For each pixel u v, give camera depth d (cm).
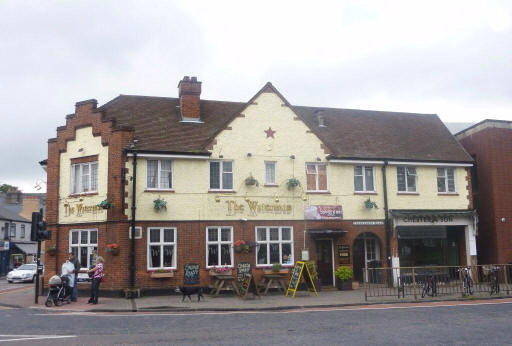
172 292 2125
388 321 1345
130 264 2058
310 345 1006
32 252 5347
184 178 2223
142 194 2142
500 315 1444
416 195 2562
